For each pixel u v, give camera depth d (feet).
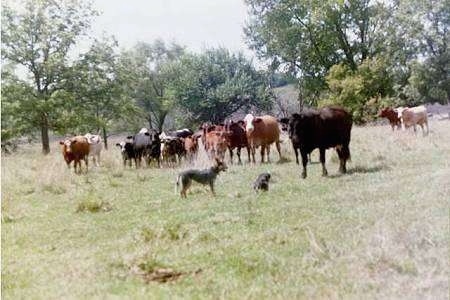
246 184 47.57
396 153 56.75
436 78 176.65
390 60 171.73
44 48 140.36
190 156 77.97
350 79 143.54
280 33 161.48
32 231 33.88
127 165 82.64
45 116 138.82
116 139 240.73
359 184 40.78
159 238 29.19
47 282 23.47
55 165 71.10
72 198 46.50
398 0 171.22
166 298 20.33
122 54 165.27
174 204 40.40
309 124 48.93
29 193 51.49
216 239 28.25
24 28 139.23
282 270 22.31
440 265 20.53
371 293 18.97
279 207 35.47
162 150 77.92
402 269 20.83
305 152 49.37
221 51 247.70
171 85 249.14
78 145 69.72
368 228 26.30
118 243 29.37
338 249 23.75
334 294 19.01
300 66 170.19
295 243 25.93
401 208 29.71
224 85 232.53
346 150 50.65
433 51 175.01
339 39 164.55
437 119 140.97
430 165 45.11
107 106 157.58
